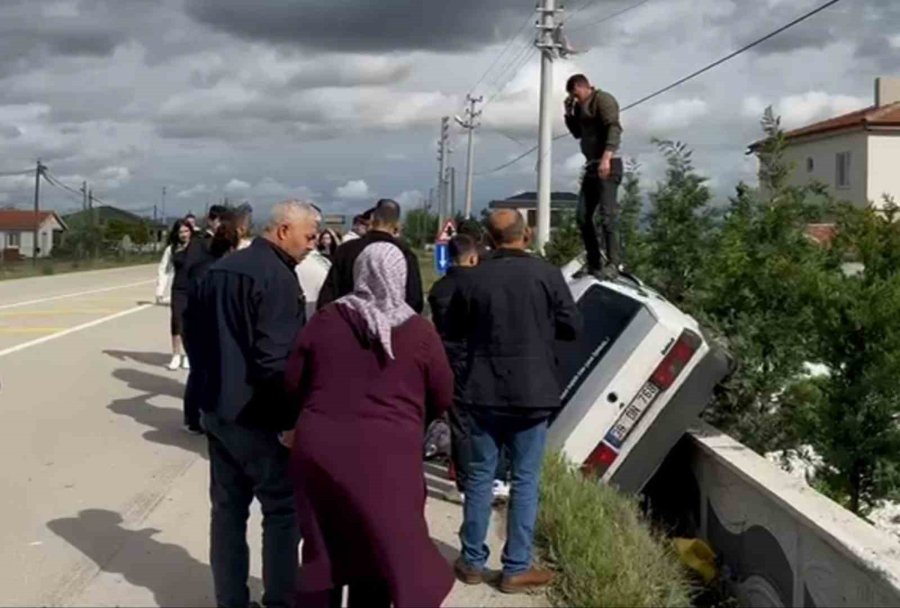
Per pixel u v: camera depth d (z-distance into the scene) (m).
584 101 10.04
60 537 6.97
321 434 4.72
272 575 5.32
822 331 8.96
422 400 4.89
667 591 5.95
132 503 7.77
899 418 8.82
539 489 6.56
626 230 12.77
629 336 7.80
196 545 6.82
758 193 10.65
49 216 105.19
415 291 7.14
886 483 8.74
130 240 93.81
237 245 9.76
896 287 8.77
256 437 5.17
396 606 4.62
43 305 26.81
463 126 61.06
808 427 9.08
